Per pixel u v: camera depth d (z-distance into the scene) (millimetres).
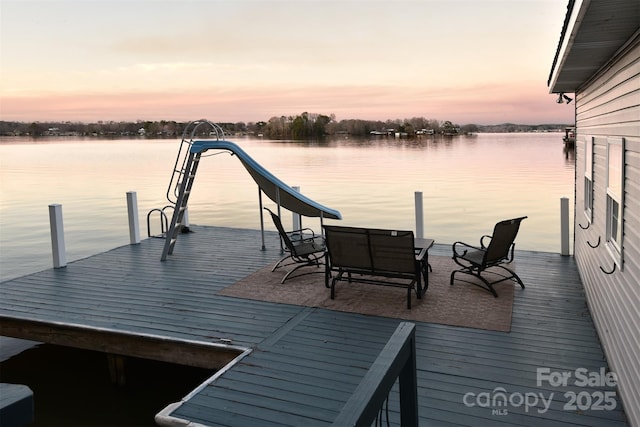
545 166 33750
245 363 3992
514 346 4238
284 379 3723
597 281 4645
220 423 3178
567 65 4586
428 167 33750
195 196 23547
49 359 5887
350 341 4387
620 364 3410
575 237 7129
